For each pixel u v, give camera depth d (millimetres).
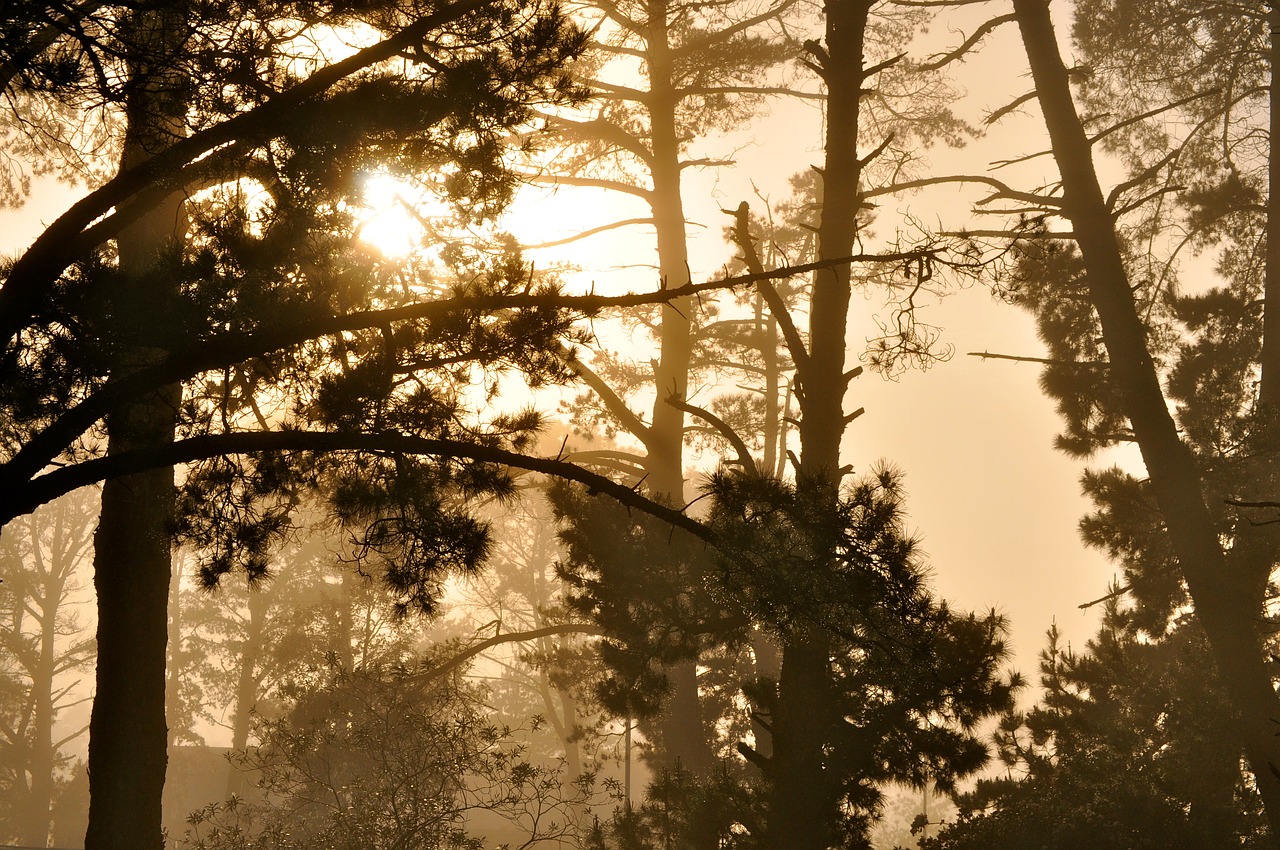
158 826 11852
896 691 10688
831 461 12062
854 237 12695
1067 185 16328
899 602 8281
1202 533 15375
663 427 20812
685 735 19828
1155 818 15000
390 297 9648
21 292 7508
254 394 8891
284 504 8891
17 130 14352
